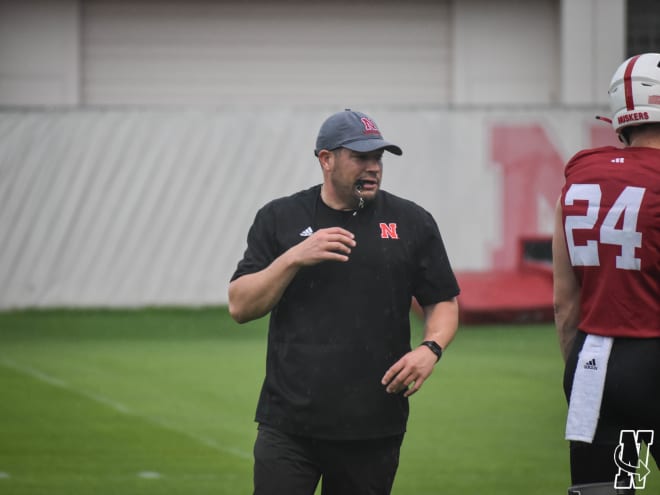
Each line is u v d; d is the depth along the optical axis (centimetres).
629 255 1580
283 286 1683
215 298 7006
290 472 1738
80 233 6881
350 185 1722
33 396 4209
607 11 8331
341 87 8606
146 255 6938
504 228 7150
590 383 1597
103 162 6894
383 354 1730
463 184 7125
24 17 8362
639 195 1585
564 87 8375
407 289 1759
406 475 3053
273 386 1747
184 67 8531
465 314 6122
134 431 3609
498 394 4238
